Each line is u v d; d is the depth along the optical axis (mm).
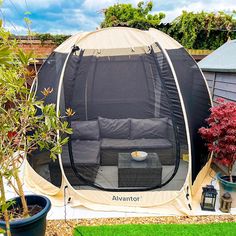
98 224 2898
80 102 3758
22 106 1861
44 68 3789
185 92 3342
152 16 8125
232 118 2973
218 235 2664
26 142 2158
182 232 2715
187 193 3174
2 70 1588
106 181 3361
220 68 4062
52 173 3395
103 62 3836
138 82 3834
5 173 1755
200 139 3475
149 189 3236
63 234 2711
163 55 3373
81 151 3541
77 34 3912
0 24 1526
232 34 7000
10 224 2102
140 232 2721
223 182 3121
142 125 3768
